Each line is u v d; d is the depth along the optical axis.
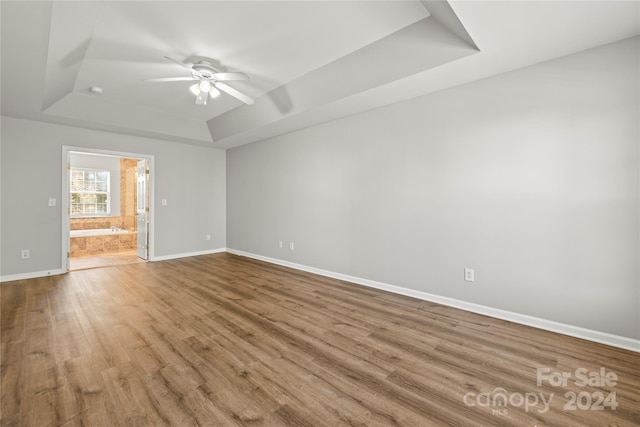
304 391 1.70
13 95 3.15
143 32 2.51
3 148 3.90
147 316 2.77
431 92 3.12
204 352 2.12
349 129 3.95
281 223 5.05
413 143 3.30
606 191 2.23
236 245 6.12
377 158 3.65
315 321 2.70
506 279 2.71
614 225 2.21
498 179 2.73
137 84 3.57
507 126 2.66
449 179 3.04
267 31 2.52
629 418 1.49
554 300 2.47
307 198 4.58
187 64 3.08
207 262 5.28
